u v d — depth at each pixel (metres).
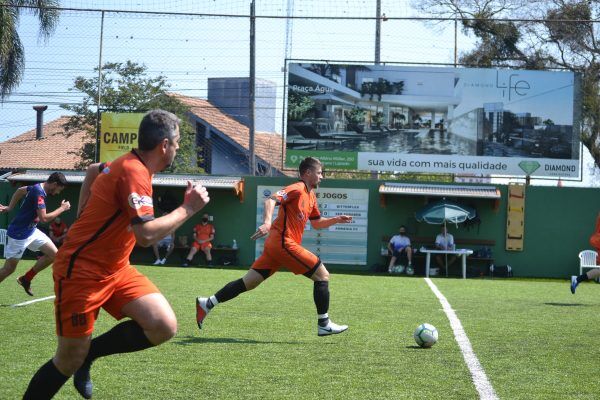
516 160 23.44
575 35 30.00
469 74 23.48
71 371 4.42
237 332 8.23
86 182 5.19
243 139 36.03
